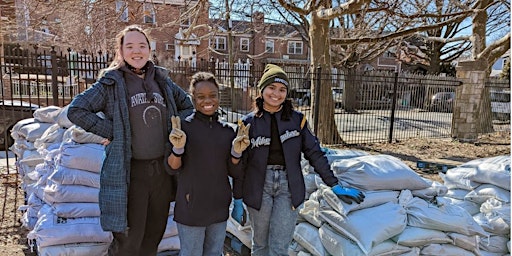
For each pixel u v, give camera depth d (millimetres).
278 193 2688
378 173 2932
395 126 14227
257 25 18531
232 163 2574
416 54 29484
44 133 4141
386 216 2744
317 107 9977
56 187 3100
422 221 2828
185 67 9281
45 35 13617
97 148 3258
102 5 8859
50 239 2898
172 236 3281
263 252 2848
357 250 2639
